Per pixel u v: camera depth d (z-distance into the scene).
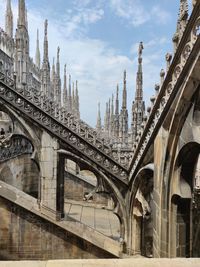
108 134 50.28
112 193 16.34
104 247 15.60
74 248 15.47
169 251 10.55
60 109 17.11
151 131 12.58
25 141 27.28
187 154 10.01
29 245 15.41
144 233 15.72
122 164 16.30
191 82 8.59
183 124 9.72
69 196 31.22
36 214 15.55
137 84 18.95
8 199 15.42
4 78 16.23
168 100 9.95
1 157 24.59
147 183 14.66
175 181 10.38
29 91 16.42
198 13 7.65
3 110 16.33
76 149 16.31
